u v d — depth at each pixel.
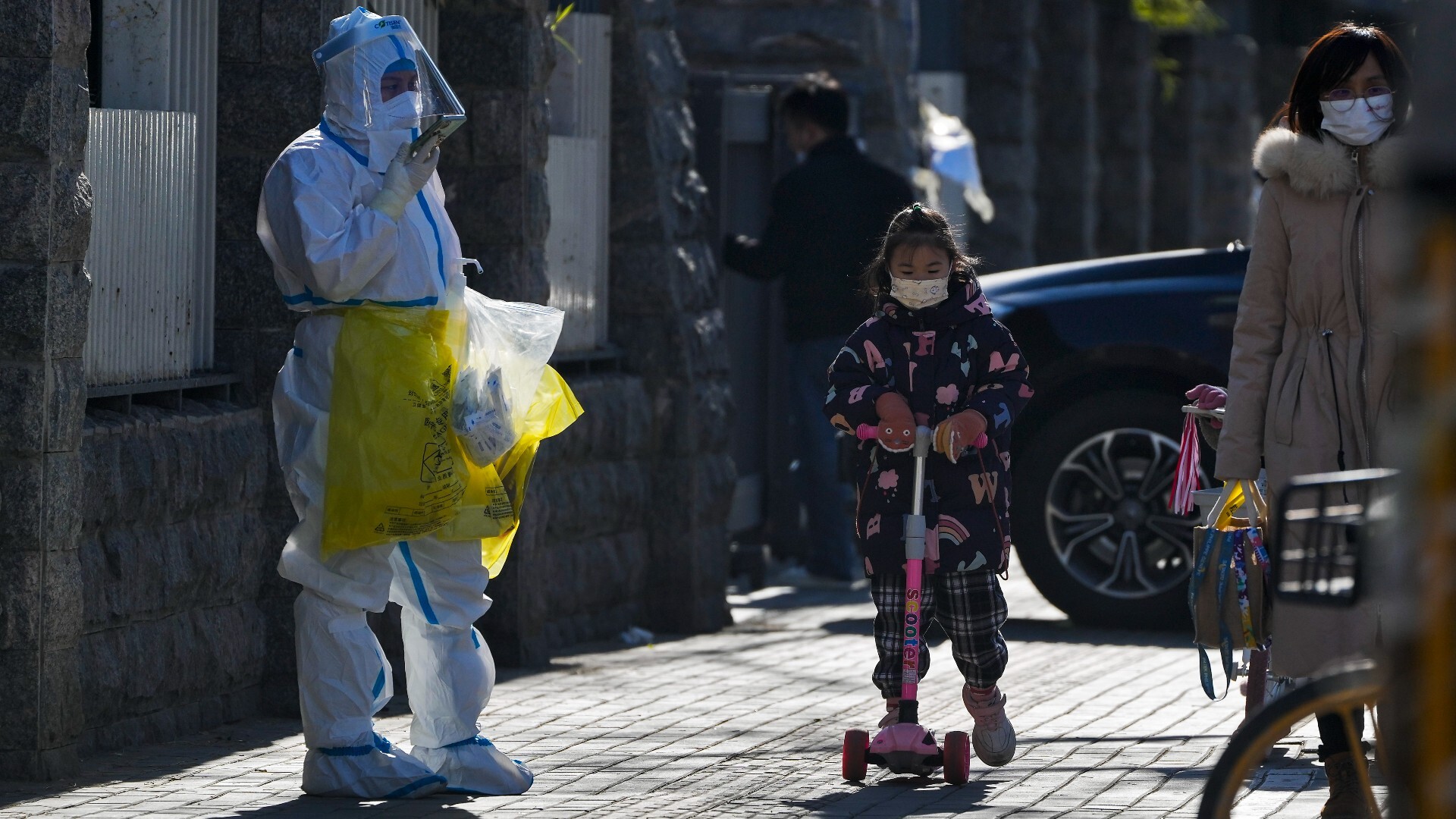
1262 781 20.11
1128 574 33.34
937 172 50.22
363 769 20.17
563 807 19.73
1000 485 21.47
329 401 20.05
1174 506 21.70
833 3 47.09
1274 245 18.73
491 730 24.38
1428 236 9.16
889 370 21.44
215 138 25.91
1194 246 83.62
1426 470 9.15
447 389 20.03
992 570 21.39
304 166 19.81
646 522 34.69
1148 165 77.06
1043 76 69.75
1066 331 33.69
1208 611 20.39
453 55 29.70
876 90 47.34
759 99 42.91
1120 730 24.23
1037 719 25.09
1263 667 21.70
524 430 21.12
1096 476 33.56
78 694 21.33
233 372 26.09
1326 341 18.48
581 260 33.44
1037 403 33.88
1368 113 18.28
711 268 36.34
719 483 35.41
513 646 29.73
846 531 40.81
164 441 23.59
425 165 19.81
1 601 20.52
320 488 20.14
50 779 20.88
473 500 20.45
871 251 38.56
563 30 33.00
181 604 24.09
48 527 20.59
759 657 31.17
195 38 25.34
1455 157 9.08
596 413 32.59
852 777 20.97
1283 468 18.59
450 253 20.58
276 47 25.97
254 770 21.83
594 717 25.34
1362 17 21.22
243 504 25.58
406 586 20.62
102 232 23.00
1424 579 9.17
